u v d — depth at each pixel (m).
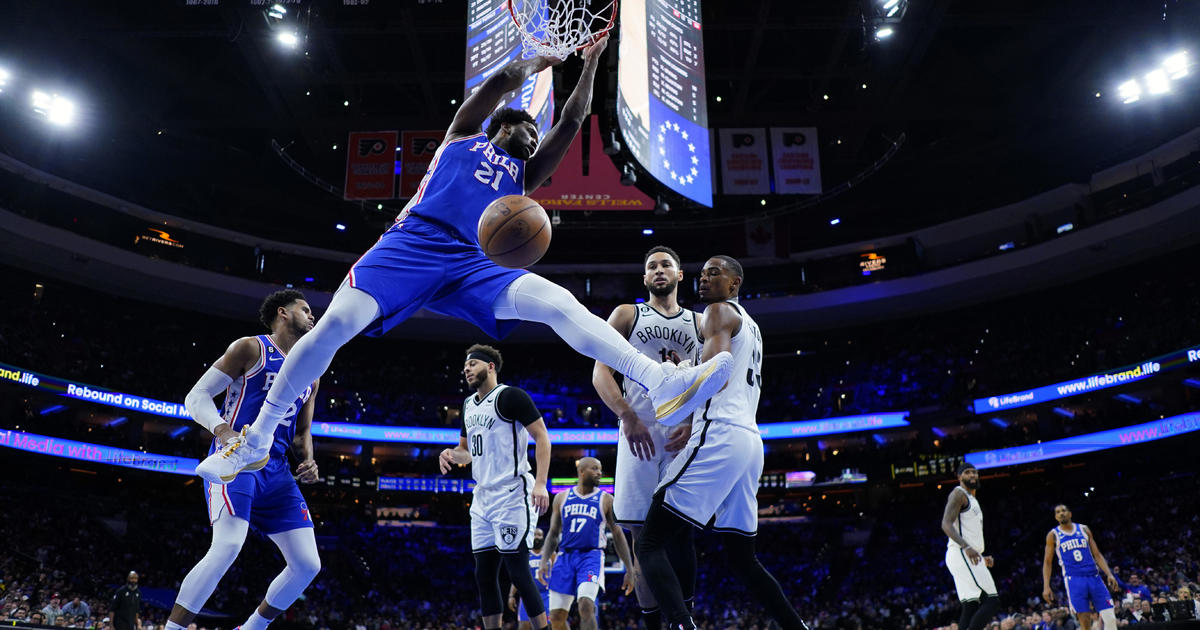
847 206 40.72
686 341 5.70
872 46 28.81
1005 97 32.34
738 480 4.75
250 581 30.89
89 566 28.88
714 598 33.03
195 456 34.59
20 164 34.44
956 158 36.25
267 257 41.00
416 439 37.91
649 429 5.48
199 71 30.30
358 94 31.56
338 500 38.06
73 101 30.88
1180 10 26.25
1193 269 36.44
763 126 32.09
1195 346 30.12
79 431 31.45
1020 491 36.47
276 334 5.66
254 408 5.45
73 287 37.44
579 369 45.09
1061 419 36.19
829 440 40.62
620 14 14.59
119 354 37.28
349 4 25.89
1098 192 37.69
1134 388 33.03
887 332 43.66
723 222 36.44
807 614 31.14
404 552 36.09
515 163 4.37
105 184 37.22
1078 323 38.47
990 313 41.22
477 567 7.21
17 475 32.31
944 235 41.41
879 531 35.97
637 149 14.98
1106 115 32.47
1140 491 31.86
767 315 41.91
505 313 3.88
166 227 39.28
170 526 33.97
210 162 36.47
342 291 3.70
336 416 39.25
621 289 43.62
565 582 8.67
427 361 44.91
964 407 36.03
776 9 27.89
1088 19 26.92
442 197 4.08
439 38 29.56
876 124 34.06
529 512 7.08
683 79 16.62
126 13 26.67
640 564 4.59
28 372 30.55
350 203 39.38
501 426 7.24
